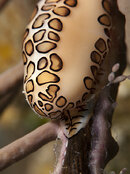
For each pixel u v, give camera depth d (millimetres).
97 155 82
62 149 86
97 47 82
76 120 84
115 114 232
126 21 87
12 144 91
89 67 81
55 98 79
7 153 91
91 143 83
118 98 227
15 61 271
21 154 91
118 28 86
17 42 270
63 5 83
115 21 86
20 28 261
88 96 83
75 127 84
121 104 228
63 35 81
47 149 269
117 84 87
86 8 83
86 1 83
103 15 83
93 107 84
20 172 279
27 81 82
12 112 270
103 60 83
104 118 83
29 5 234
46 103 80
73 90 80
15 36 267
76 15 82
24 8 240
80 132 83
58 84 79
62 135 87
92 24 82
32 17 86
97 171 82
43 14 84
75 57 80
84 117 84
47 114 82
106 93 84
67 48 80
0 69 271
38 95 80
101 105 83
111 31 85
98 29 82
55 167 85
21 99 262
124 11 87
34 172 273
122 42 87
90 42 81
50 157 268
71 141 84
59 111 81
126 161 227
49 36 81
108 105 83
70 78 79
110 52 85
